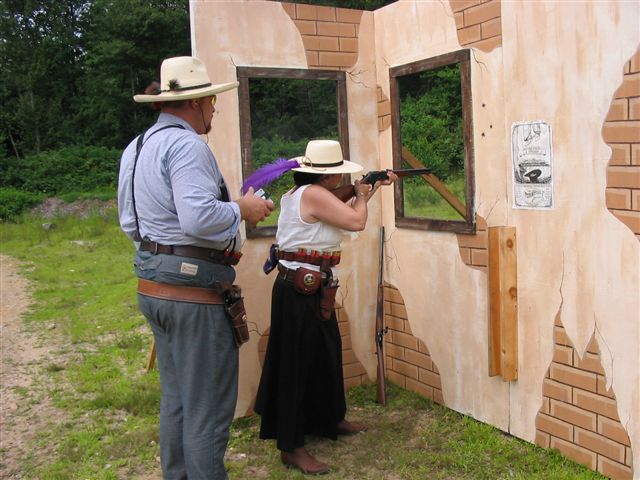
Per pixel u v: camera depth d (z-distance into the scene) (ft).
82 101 90.84
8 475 10.75
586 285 9.52
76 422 12.89
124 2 84.28
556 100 9.71
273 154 13.23
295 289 10.56
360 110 13.51
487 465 10.33
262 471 10.71
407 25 12.61
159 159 7.88
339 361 11.26
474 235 11.50
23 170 68.44
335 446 11.46
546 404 10.40
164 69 8.42
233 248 8.36
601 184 9.16
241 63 12.16
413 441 11.41
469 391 12.01
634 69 8.57
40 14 95.86
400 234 13.41
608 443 9.39
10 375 15.88
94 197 60.64
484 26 10.89
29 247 39.09
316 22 12.85
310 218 10.37
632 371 8.93
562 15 9.52
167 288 8.00
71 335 19.27
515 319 10.78
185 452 8.25
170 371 8.66
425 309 12.89
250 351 12.69
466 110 11.40
